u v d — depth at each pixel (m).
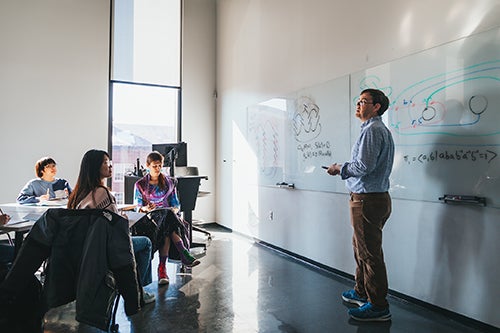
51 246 1.78
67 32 4.95
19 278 1.71
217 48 5.99
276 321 2.26
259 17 4.56
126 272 1.84
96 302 1.72
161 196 3.13
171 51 5.74
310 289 2.84
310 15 3.53
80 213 1.79
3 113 4.59
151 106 5.62
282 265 3.53
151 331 2.12
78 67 5.02
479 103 2.04
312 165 3.49
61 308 2.49
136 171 4.25
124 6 5.38
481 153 2.03
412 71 2.45
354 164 2.19
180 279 3.10
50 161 3.48
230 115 5.45
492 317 2.00
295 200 3.79
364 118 2.32
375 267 2.22
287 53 3.93
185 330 2.14
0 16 4.59
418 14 2.41
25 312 1.92
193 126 5.85
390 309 2.42
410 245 2.49
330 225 3.26
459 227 2.17
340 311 2.41
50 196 3.39
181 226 3.04
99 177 2.13
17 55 4.67
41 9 4.80
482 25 2.03
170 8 5.73
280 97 4.06
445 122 2.22
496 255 1.98
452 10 2.19
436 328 2.13
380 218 2.21
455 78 2.17
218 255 3.95
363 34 2.87
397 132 2.56
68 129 4.95
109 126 5.27
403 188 2.53
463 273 2.15
